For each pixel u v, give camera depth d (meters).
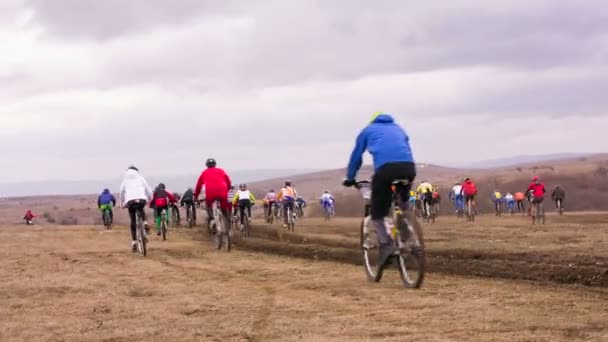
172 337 6.87
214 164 18.48
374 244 10.62
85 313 8.35
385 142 9.78
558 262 11.66
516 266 11.58
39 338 7.00
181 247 19.20
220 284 10.69
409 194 9.98
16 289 10.47
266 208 35.28
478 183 127.56
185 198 32.16
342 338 6.55
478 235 19.30
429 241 17.09
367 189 10.70
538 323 6.96
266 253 17.09
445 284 10.15
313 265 13.37
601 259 11.54
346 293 9.37
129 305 8.83
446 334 6.57
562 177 120.94
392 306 8.20
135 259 15.58
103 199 33.62
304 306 8.38
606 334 6.44
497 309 7.83
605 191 108.00
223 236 18.06
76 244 21.20
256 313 7.99
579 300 8.46
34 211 179.62
